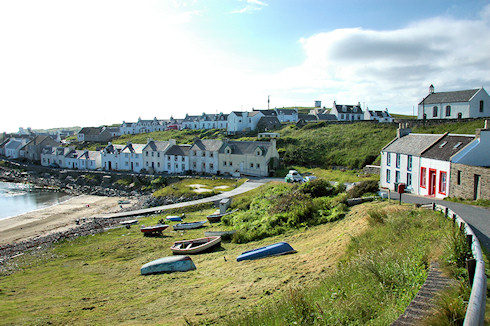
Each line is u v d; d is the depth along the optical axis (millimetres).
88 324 14867
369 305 9289
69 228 44344
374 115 117625
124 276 23234
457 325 6512
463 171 27906
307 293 11906
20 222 49188
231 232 30109
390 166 42125
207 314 13422
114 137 157625
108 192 73000
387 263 11297
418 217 17391
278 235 26906
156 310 15367
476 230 15805
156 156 82125
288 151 74625
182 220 40781
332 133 80188
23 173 98500
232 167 72062
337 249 17578
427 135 38750
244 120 118188
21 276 25156
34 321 15875
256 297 14172
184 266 22422
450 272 9625
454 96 66562
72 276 24312
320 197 33156
